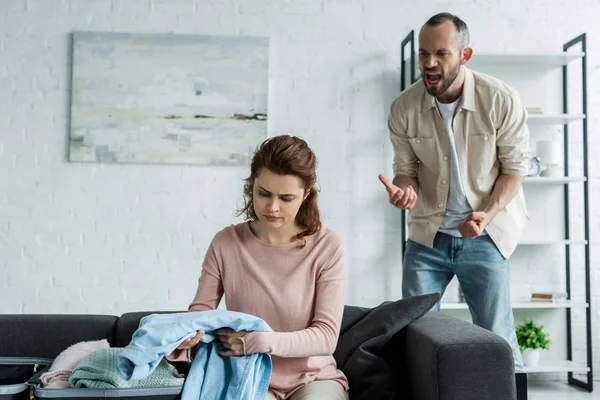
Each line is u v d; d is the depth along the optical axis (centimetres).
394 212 424
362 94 425
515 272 430
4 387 173
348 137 425
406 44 421
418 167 304
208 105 417
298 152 178
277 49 423
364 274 423
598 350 429
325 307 185
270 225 181
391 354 218
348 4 426
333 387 187
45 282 414
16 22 416
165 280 418
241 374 168
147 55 416
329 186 423
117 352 179
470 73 286
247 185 199
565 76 427
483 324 293
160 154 416
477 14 429
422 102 289
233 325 171
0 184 414
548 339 427
